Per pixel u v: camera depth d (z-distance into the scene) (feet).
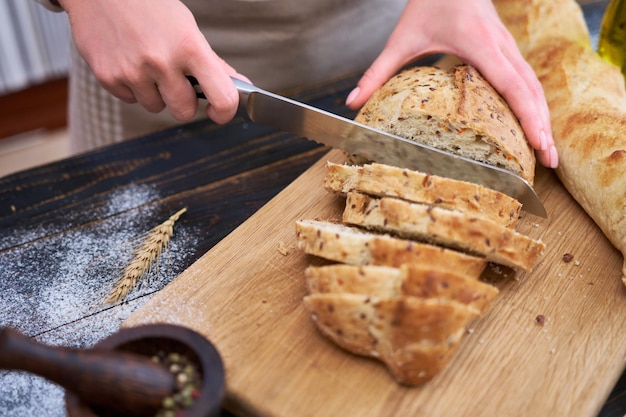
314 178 1.68
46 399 1.29
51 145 3.69
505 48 1.70
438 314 1.20
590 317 1.39
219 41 2.06
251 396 1.24
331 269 1.29
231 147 1.84
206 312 1.37
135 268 1.49
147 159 1.80
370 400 1.24
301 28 2.09
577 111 1.66
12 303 1.45
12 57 3.42
